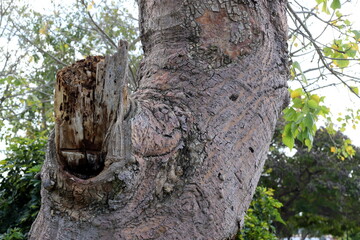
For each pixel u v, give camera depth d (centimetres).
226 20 179
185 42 179
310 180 1583
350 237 1916
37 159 426
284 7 200
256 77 178
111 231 147
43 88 943
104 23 852
